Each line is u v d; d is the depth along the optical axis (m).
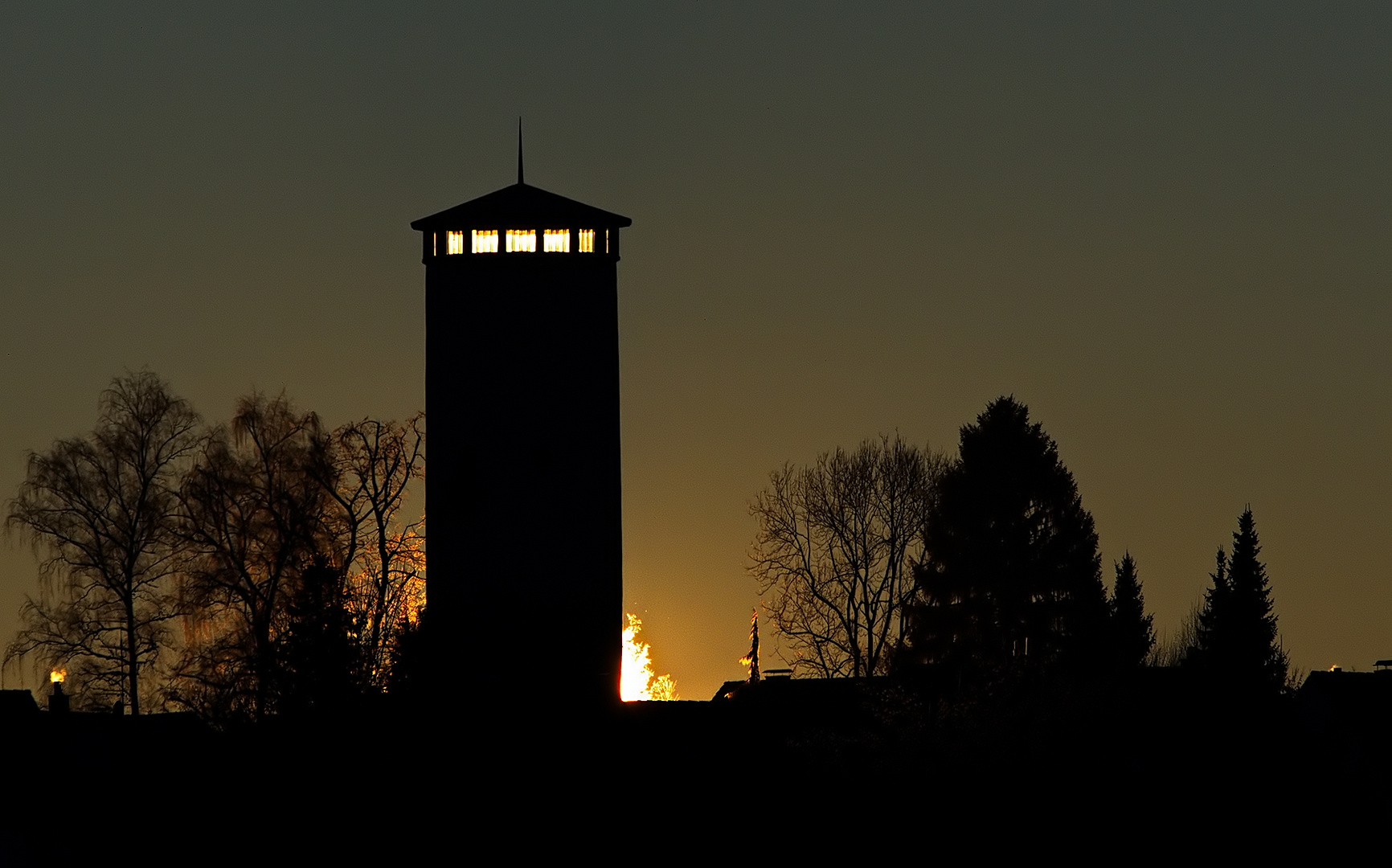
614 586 144.75
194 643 144.38
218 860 129.50
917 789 141.12
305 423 147.75
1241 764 145.50
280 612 142.62
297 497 145.38
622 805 136.75
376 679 134.88
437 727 133.75
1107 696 147.62
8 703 138.62
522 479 144.38
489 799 133.88
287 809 130.00
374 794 131.12
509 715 139.12
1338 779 145.50
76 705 147.62
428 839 131.38
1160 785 142.75
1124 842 139.62
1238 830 141.00
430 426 145.00
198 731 136.62
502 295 145.00
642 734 141.50
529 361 144.88
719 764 140.62
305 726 130.88
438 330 145.38
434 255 145.62
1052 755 143.75
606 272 145.75
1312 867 138.75
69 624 147.62
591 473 145.00
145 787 133.50
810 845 137.38
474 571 144.12
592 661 143.50
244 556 145.00
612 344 145.62
